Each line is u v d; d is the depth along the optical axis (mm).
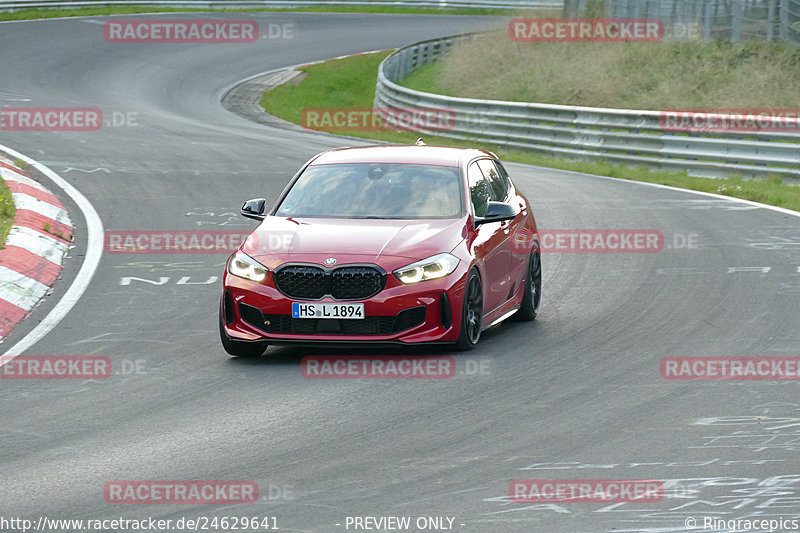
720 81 108062
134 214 56250
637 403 25859
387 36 173750
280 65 147875
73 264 45406
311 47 161625
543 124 95938
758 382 27547
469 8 198875
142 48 151375
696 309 36656
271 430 24062
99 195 60969
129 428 24422
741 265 44281
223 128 97500
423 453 22266
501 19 190875
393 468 21312
